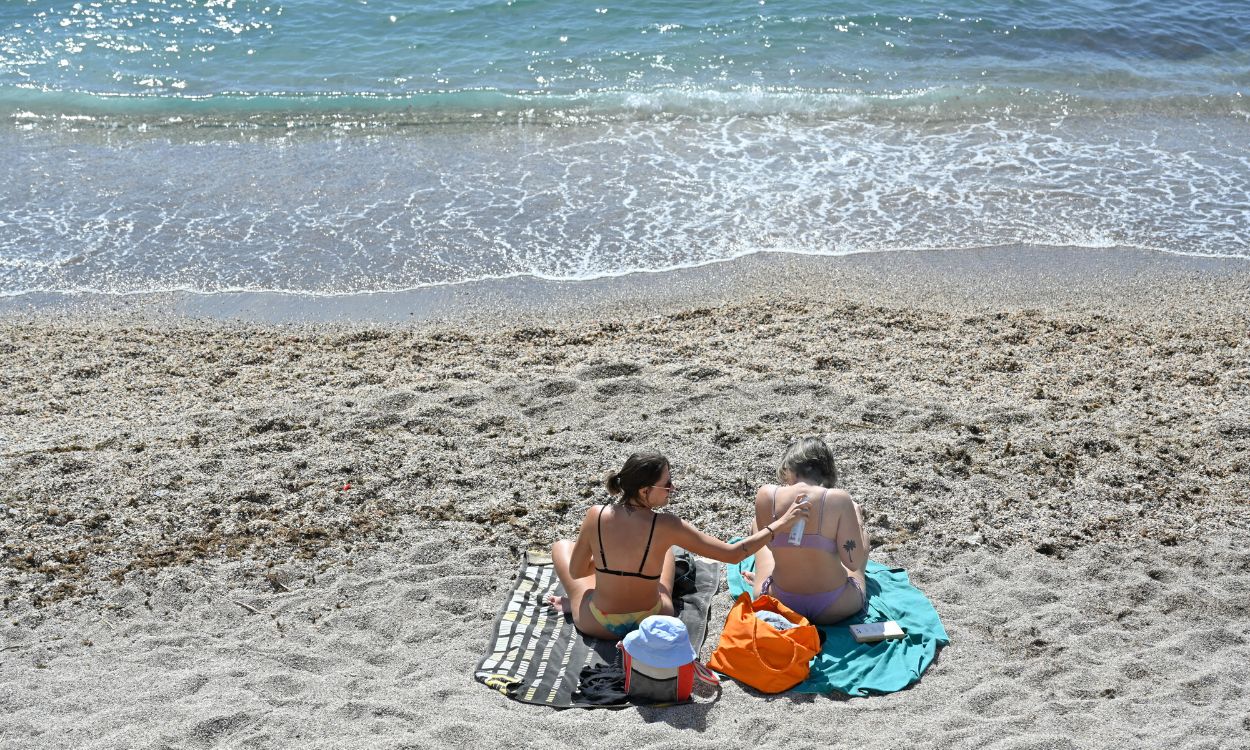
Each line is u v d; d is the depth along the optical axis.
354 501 6.73
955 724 4.66
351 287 11.14
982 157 14.53
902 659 5.16
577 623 5.39
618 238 12.22
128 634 5.45
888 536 6.34
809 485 5.50
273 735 4.57
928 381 8.64
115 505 6.63
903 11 20.05
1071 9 20.39
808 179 13.83
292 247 11.98
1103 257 11.81
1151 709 4.73
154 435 7.64
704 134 15.27
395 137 15.17
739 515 6.60
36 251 11.73
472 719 4.68
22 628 5.47
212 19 19.70
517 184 13.65
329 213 12.81
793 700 4.91
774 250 11.95
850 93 16.64
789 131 15.41
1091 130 15.49
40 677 5.06
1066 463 7.11
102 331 10.04
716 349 9.41
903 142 15.06
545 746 4.50
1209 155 14.62
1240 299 10.77
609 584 5.25
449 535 6.36
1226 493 6.76
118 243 11.99
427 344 9.74
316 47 18.59
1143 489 6.80
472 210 12.91
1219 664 5.07
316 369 9.17
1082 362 9.04
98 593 5.78
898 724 4.70
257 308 10.70
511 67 17.75
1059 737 4.48
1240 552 6.09
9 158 14.20
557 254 11.86
